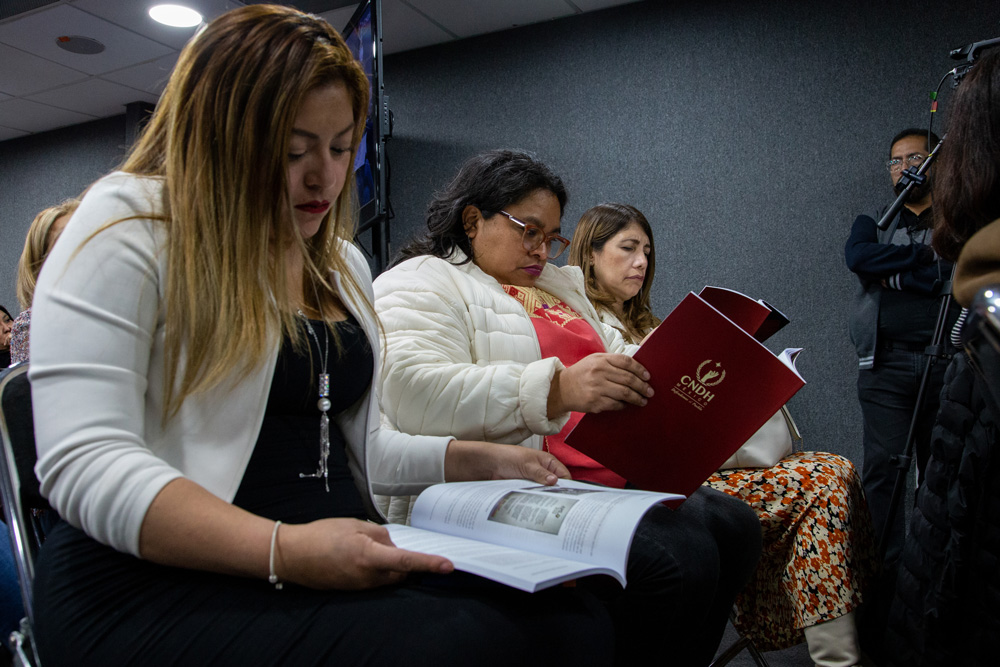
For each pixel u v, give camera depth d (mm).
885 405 2633
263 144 776
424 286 1343
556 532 816
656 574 1001
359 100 884
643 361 1060
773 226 3381
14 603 1075
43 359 681
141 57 4301
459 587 712
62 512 668
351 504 867
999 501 917
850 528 1652
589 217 2250
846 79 3285
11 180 5711
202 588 683
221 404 761
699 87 3557
